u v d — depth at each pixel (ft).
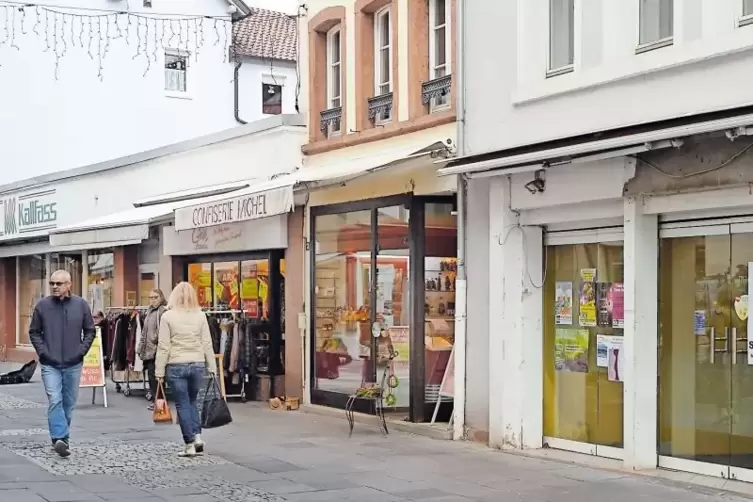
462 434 42.01
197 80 103.76
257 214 46.73
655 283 34.55
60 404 37.70
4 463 36.22
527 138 38.45
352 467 35.81
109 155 100.01
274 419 49.47
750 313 31.83
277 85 109.81
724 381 32.71
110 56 99.40
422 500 30.25
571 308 38.83
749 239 31.86
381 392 44.88
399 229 46.68
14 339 95.50
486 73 40.68
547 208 38.29
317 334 53.26
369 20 50.70
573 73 36.32
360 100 50.57
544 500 30.14
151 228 67.56
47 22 83.35
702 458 33.47
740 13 30.76
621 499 30.12
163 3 99.86
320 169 50.21
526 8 38.78
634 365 34.30
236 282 61.26
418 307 45.39
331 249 51.98
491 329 40.06
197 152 64.95
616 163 34.30
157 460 37.24
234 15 104.42
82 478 33.47
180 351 37.83
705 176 31.40
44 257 89.45
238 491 31.53
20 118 95.81
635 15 34.30
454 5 43.65
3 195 93.20
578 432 38.45
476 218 41.42
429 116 44.70
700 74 31.45
